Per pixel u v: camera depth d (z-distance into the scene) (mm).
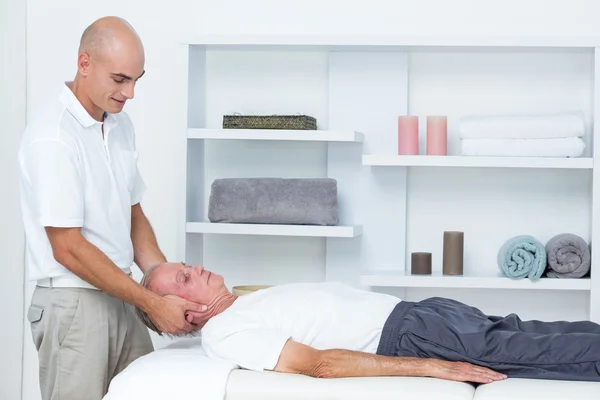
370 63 3047
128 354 2443
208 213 2930
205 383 1917
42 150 2129
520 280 2801
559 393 1801
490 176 3045
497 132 2801
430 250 3076
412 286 2838
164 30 3150
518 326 2182
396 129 3047
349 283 3074
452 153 3059
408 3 3053
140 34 3160
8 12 3109
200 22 3141
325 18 3090
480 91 3043
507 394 1800
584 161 2762
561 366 1940
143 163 3172
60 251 2139
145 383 1936
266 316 2160
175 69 3150
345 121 3062
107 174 2291
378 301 2227
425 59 3057
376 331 2150
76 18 3197
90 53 2172
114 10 3176
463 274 2992
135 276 3193
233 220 2898
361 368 1952
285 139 2848
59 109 2205
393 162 2820
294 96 3119
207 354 2105
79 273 2145
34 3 3205
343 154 3066
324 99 3109
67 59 3209
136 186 2537
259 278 3148
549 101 3020
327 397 1868
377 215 3059
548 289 3002
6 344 3143
